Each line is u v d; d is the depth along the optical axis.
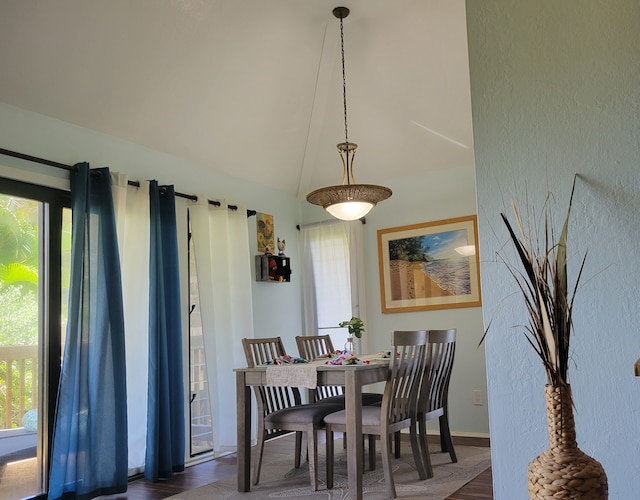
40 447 3.44
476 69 2.32
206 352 4.43
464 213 5.17
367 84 4.72
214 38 3.84
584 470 1.55
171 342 4.11
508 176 2.23
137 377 3.90
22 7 3.01
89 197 3.66
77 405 3.43
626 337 2.01
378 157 5.38
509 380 2.17
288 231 5.77
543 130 2.19
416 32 4.18
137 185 4.07
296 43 4.25
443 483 3.46
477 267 5.06
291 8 3.92
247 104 4.53
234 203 5.06
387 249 5.51
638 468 1.97
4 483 3.24
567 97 2.16
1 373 3.28
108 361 3.59
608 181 2.08
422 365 3.61
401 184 5.50
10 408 3.31
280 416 3.56
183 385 4.23
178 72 3.91
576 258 2.10
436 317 5.23
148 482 3.78
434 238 5.28
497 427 2.18
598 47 2.13
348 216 3.94
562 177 2.15
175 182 4.52
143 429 3.91
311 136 5.29
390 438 3.30
